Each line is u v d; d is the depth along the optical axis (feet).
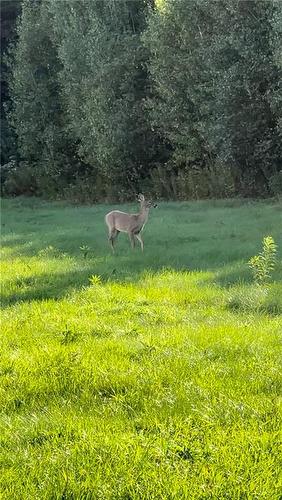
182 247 52.90
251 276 37.55
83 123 132.57
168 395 18.47
